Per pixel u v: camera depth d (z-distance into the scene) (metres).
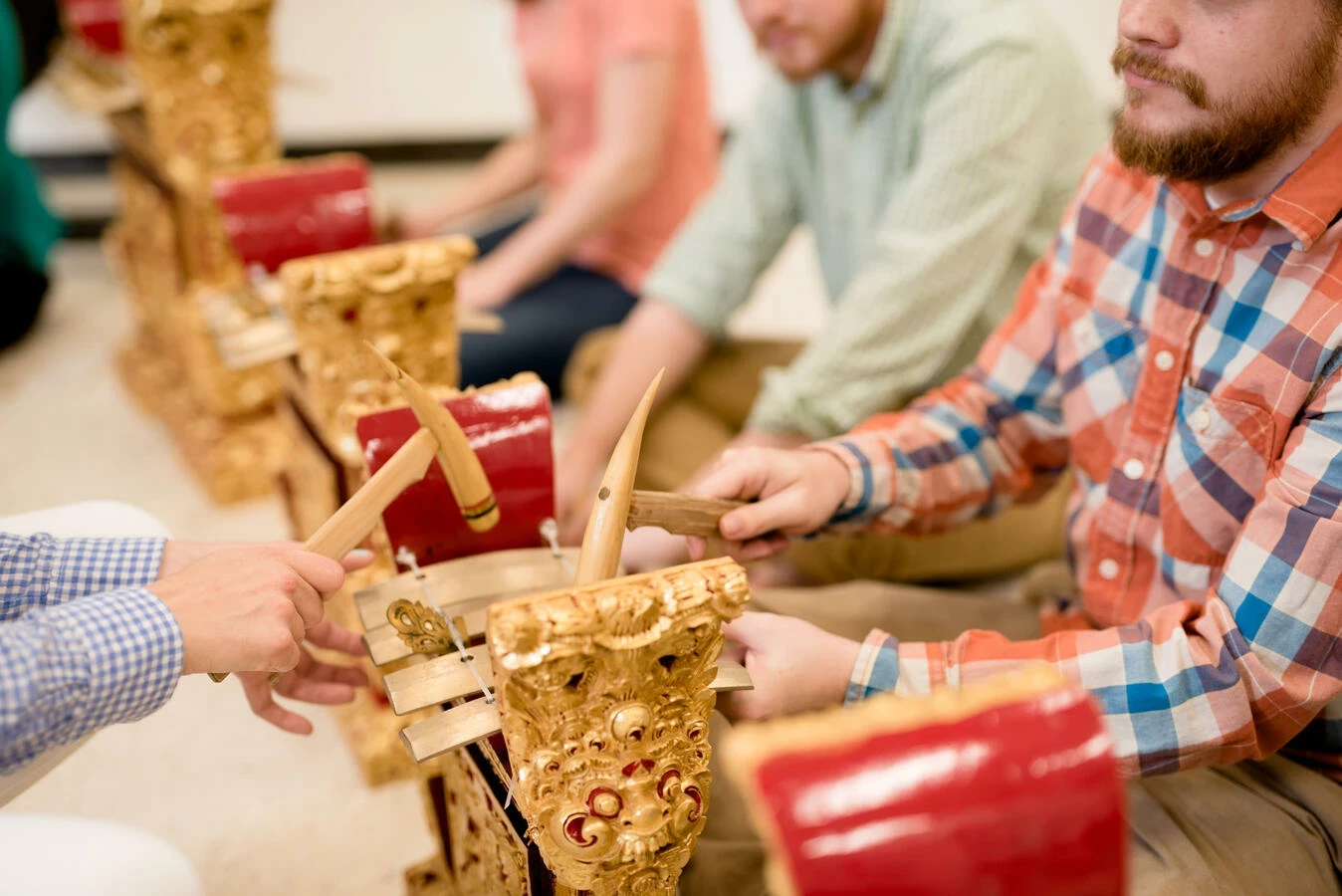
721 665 0.87
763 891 0.95
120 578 0.98
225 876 1.32
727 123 3.81
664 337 1.78
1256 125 0.85
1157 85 0.88
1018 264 1.58
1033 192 1.49
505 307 2.16
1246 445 0.95
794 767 0.55
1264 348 0.93
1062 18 3.61
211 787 1.45
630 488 0.86
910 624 1.18
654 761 0.79
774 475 1.06
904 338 1.49
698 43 2.20
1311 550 0.85
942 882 0.53
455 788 1.07
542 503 1.02
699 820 0.83
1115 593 1.08
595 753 0.77
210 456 2.00
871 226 1.65
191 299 1.89
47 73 2.82
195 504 2.05
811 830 0.53
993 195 1.46
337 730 1.55
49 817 0.86
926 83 1.50
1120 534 1.06
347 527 0.90
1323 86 0.83
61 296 2.94
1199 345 0.98
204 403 2.02
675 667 0.78
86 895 0.80
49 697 0.78
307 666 1.13
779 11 1.42
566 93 2.24
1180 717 0.90
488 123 3.92
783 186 1.76
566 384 2.13
